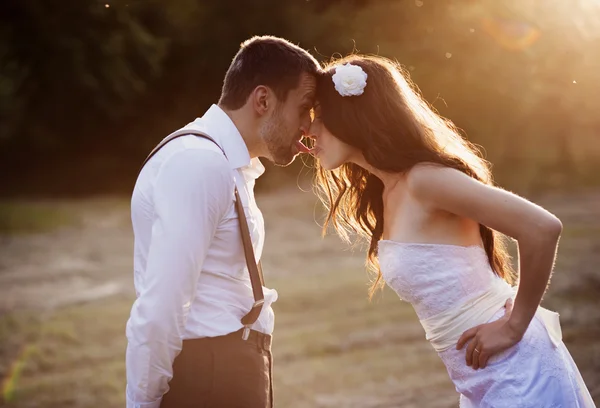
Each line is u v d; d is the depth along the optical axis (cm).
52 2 1962
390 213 254
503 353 242
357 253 1009
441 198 236
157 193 228
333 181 288
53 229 1248
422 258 243
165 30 2203
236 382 239
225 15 2189
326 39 2044
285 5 2120
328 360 598
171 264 222
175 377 237
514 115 2078
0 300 796
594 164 2058
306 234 1168
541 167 2056
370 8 2012
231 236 240
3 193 1803
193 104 2262
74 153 2098
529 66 2005
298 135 257
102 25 2025
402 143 245
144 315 222
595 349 585
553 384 240
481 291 246
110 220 1333
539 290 230
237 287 243
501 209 227
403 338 648
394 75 254
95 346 646
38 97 2022
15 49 1969
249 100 249
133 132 2167
